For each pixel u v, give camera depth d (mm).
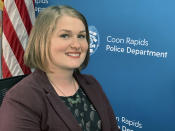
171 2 2156
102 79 2709
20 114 944
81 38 1093
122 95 2600
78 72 1246
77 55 1063
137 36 2396
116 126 1313
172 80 2250
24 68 2818
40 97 1001
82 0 2734
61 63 1048
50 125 990
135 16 2381
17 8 2744
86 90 1194
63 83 1119
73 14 1060
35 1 3090
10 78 1406
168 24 2197
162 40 2250
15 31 2746
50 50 1033
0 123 947
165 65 2268
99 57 2691
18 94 980
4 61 2740
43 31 1021
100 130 1153
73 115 1074
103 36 2631
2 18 2797
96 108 1166
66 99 1100
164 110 2346
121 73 2566
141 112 2496
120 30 2502
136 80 2477
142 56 2396
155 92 2373
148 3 2285
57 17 1024
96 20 2658
